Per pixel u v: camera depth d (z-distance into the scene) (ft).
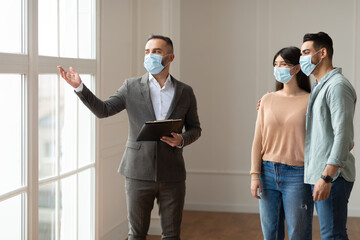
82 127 13.55
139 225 10.84
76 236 13.33
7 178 10.02
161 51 10.67
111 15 15.30
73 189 13.03
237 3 20.52
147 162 10.55
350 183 9.77
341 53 19.99
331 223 9.62
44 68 11.28
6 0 9.78
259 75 20.53
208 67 20.80
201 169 21.12
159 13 17.20
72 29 12.86
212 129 20.97
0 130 9.72
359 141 19.94
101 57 14.52
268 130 10.66
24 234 10.61
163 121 9.75
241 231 18.06
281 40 20.34
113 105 10.73
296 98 10.68
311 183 9.82
